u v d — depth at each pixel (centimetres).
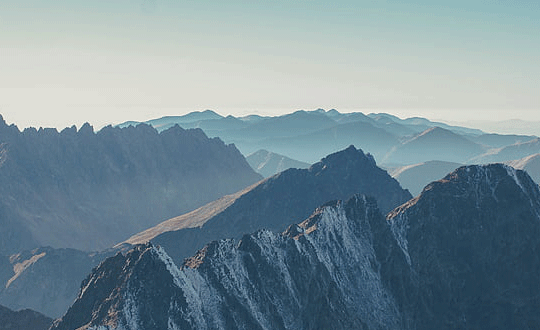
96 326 19238
